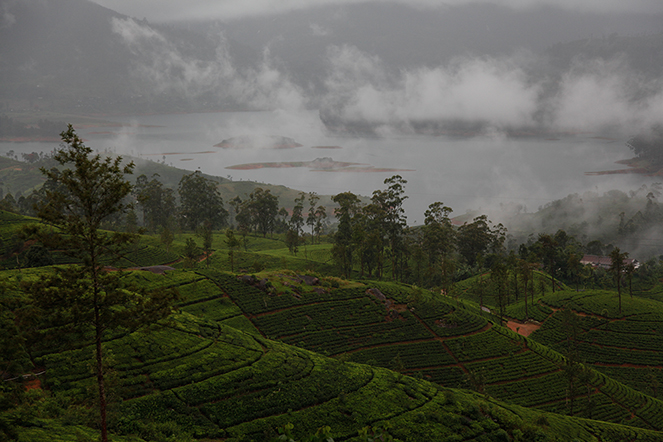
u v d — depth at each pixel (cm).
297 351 7369
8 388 3594
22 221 12506
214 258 14688
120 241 3578
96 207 3475
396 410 5953
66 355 5534
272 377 6241
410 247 15038
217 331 7281
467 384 7944
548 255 15300
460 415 6062
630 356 9900
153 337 6469
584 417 7512
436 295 11981
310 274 11250
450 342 9200
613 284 16738
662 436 6812
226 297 9344
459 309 10738
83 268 3472
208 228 17750
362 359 8319
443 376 8156
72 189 3306
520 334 10694
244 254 15200
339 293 10300
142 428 4738
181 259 13812
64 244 3328
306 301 9738
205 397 5594
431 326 9706
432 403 6244
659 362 9662
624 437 6575
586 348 10250
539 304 12575
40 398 4684
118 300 3553
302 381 6278
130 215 17100
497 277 11300
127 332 6366
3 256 10569
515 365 8669
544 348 9481
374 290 10581
